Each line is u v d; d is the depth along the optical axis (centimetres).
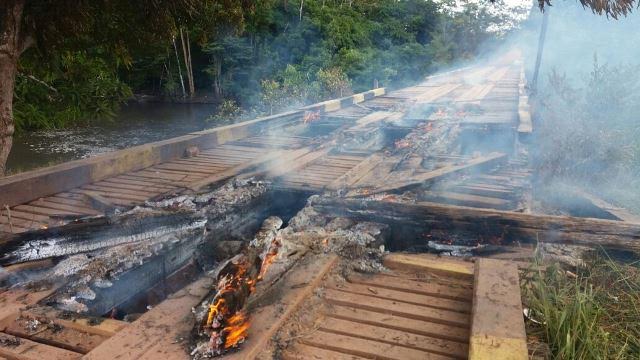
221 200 566
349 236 443
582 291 373
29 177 557
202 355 271
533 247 450
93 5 701
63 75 922
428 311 330
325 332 307
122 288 415
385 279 379
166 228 484
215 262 494
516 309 298
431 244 468
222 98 3056
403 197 563
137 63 3098
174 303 331
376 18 3441
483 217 473
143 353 275
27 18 645
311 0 3064
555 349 295
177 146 773
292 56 2939
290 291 344
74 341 302
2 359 289
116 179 654
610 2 521
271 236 395
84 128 2069
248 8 845
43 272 398
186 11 735
